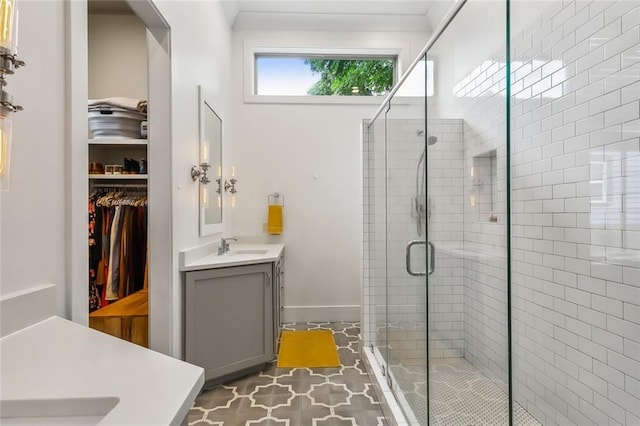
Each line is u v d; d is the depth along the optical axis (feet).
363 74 12.43
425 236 6.34
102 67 9.17
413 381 5.83
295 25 11.80
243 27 11.73
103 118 7.30
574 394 5.30
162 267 6.13
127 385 2.20
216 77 9.48
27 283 2.97
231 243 11.41
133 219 7.70
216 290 7.16
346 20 11.78
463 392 6.07
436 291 6.27
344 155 11.96
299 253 11.91
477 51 7.59
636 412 4.35
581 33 5.13
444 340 6.16
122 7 8.92
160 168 6.12
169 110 6.12
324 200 11.94
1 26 2.20
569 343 5.41
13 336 2.80
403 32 12.05
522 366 6.39
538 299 6.07
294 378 7.66
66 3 3.43
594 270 4.96
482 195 7.02
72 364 2.47
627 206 4.46
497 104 7.06
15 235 2.86
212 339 7.09
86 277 3.65
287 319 11.82
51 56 3.25
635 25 4.30
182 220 6.79
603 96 4.78
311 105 11.93
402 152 7.23
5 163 2.29
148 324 6.14
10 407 2.02
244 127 11.78
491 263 6.66
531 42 6.23
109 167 7.86
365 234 8.88
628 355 4.45
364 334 8.70
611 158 4.67
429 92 6.57
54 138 3.28
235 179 10.98
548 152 5.83
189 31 7.18
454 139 6.89
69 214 3.42
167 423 1.80
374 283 8.71
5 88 2.77
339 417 6.15
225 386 7.28
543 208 5.96
